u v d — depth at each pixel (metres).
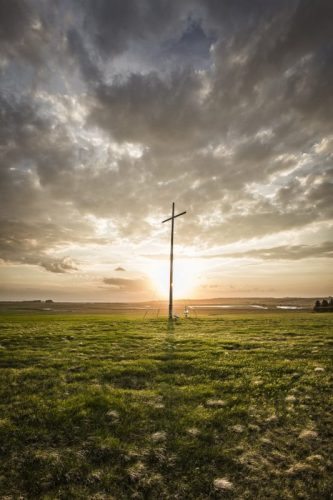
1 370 15.91
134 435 9.26
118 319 50.03
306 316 52.81
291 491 6.90
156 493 6.91
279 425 9.88
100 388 13.12
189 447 8.61
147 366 16.56
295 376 14.59
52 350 21.08
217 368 16.06
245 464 7.87
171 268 51.19
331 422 10.02
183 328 34.81
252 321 42.25
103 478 7.38
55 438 9.16
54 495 6.84
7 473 7.56
